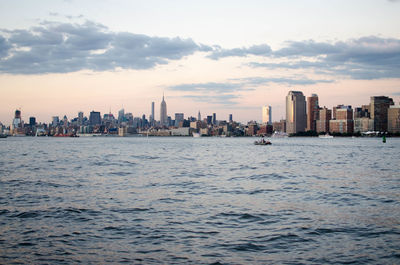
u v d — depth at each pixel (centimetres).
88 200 4297
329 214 3569
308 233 2902
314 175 7119
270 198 4469
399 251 2478
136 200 4306
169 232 2933
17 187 5347
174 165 9594
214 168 8731
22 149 19950
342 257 2377
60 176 6806
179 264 2261
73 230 2989
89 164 9781
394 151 17825
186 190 5119
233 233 2906
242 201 4262
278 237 2798
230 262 2297
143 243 2659
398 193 4825
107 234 2883
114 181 6116
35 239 2753
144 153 16225
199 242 2681
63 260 2327
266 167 9000
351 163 10194
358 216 3478
